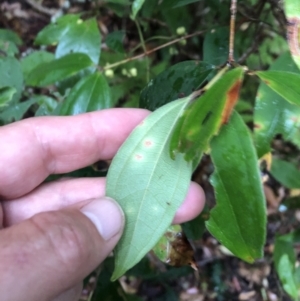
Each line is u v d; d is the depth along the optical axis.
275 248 0.16
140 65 0.23
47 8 0.28
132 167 0.10
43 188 0.15
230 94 0.09
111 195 0.10
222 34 0.16
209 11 0.20
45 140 0.14
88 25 0.18
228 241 0.09
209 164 0.24
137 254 0.10
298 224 0.23
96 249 0.10
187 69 0.12
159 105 0.13
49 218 0.10
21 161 0.14
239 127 0.09
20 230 0.09
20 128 0.14
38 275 0.09
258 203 0.08
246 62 0.19
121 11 0.20
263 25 0.17
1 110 0.17
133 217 0.10
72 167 0.15
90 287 0.23
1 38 0.24
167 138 0.10
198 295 0.24
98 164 0.25
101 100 0.15
